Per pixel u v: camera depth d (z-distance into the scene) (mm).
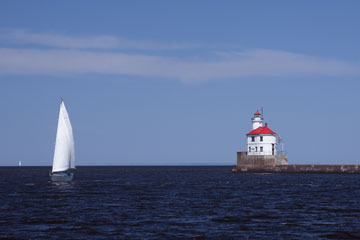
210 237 74125
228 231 78688
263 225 84062
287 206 110250
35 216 94812
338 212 99750
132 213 98750
